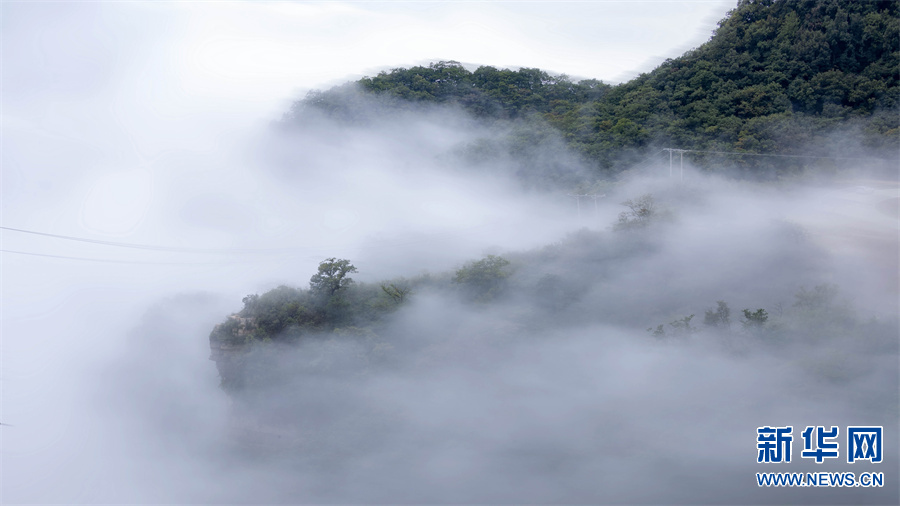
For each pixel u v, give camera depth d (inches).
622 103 4190.5
